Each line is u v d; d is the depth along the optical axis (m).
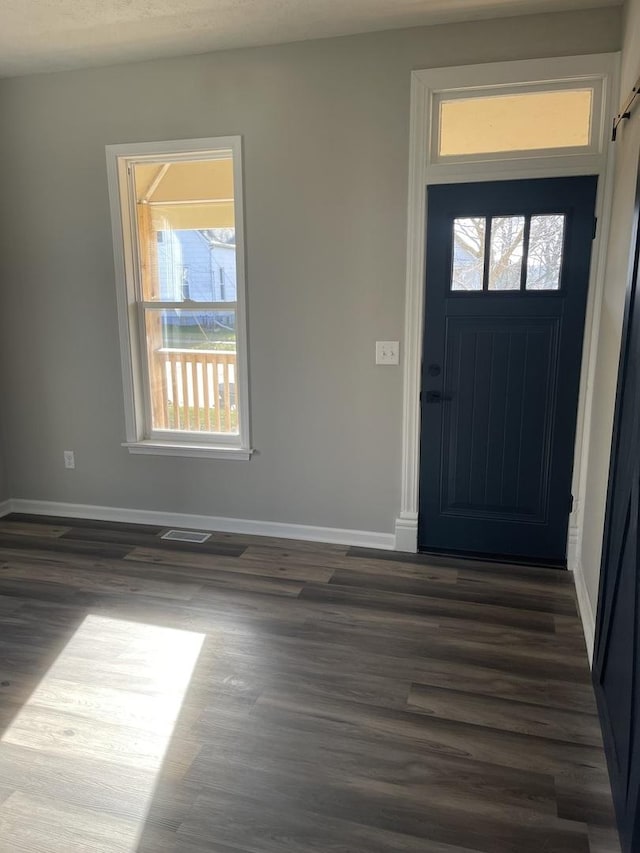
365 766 1.81
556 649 2.41
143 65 3.25
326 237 3.16
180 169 3.42
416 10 2.69
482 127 2.92
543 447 3.08
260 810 1.65
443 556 3.29
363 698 2.12
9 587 2.95
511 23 2.76
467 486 3.23
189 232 3.47
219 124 3.21
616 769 1.65
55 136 3.47
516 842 1.56
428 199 2.99
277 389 3.40
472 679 2.22
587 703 2.09
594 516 2.53
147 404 3.74
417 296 3.09
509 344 3.03
